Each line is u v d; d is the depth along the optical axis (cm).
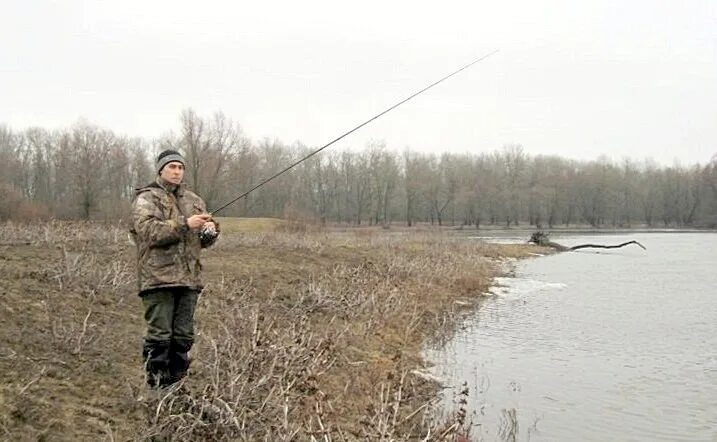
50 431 461
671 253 3919
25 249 1091
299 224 3247
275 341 657
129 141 6109
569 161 9994
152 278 484
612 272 2688
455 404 834
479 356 1117
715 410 845
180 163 512
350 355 936
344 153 8281
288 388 567
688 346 1230
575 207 8644
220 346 655
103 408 520
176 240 481
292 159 7750
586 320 1502
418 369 995
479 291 1955
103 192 5144
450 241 3319
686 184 8838
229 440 497
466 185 8275
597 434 754
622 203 8938
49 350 605
